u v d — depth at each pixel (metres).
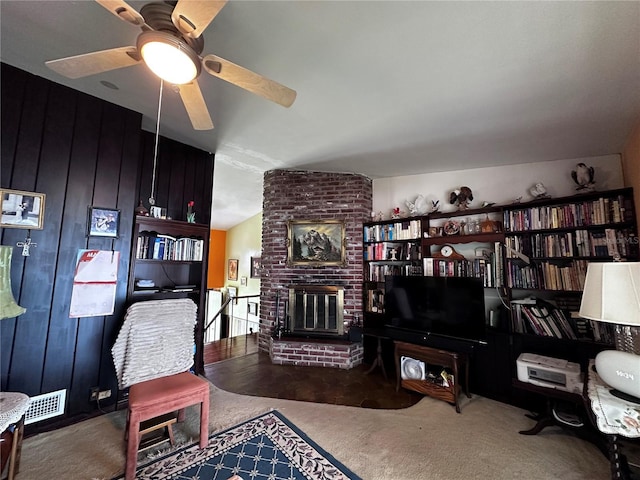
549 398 2.13
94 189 2.31
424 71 1.72
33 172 2.04
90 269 2.27
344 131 2.62
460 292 2.71
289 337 3.61
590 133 2.32
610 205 2.35
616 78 1.67
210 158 3.46
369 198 3.96
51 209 2.11
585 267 2.42
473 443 1.98
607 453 1.82
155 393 1.77
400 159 3.18
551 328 2.47
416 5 1.26
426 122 2.34
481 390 2.72
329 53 1.61
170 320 2.23
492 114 2.14
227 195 5.87
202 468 1.71
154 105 2.43
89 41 1.69
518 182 3.03
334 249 3.79
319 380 3.04
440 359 2.56
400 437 2.04
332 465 1.75
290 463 1.76
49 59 1.88
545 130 2.32
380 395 2.71
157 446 1.89
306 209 3.93
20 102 2.01
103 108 2.37
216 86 2.02
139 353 2.03
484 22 1.33
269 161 3.63
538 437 2.06
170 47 1.24
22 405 1.54
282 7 1.31
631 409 1.30
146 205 2.91
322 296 3.69
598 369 1.47
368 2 1.26
